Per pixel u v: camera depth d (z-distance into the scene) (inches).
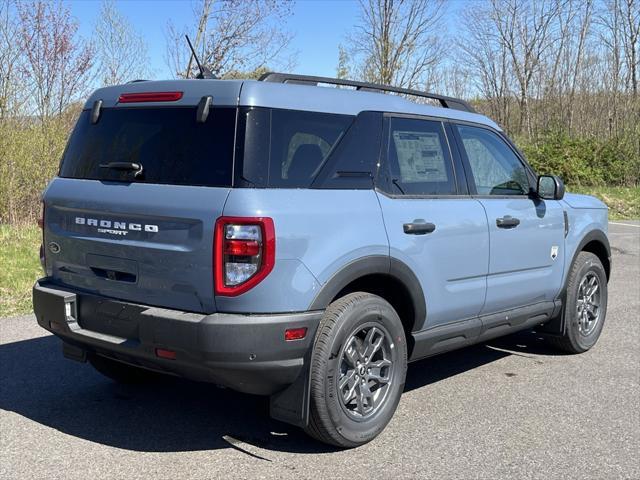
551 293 225.8
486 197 198.8
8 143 452.1
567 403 192.1
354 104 166.7
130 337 152.3
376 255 159.2
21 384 201.6
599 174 925.2
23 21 502.6
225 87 148.6
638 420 179.6
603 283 248.8
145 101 160.7
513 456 156.7
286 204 143.3
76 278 166.1
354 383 158.4
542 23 1161.4
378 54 834.2
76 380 206.2
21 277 329.7
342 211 153.6
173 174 149.1
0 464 149.0
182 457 154.3
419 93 191.9
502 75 1206.3
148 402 189.5
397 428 172.7
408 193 173.8
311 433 155.0
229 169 142.3
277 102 149.9
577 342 239.0
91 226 159.8
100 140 167.3
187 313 142.9
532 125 1180.5
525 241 209.3
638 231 612.1
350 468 149.6
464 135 198.8
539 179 215.2
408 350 177.6
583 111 1184.2
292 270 142.7
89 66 530.6
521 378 215.0
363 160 164.2
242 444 161.8
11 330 256.2
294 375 146.6
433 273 176.6
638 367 227.3
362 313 155.3
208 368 139.6
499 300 201.9
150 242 147.9
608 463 153.7
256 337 138.4
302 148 152.3
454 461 153.7
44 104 495.8
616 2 1112.2
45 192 174.4
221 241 137.6
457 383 209.8
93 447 158.9
